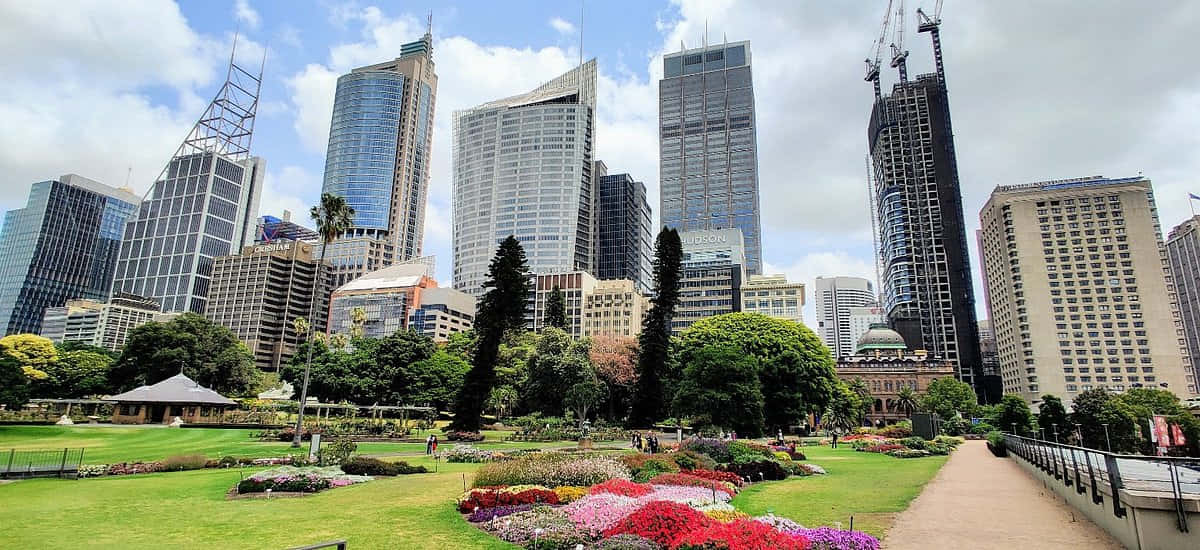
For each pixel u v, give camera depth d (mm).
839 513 18328
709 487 22344
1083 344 165500
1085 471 17656
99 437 53125
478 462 36500
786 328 89312
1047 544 14008
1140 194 170250
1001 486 25594
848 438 69812
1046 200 178000
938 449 50312
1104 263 168750
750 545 12102
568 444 55812
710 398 63594
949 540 14453
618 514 15922
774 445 55531
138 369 90812
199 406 71000
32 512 18156
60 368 102375
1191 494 12531
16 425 64000
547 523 15312
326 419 75250
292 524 16234
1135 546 12883
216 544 14031
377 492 22172
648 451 42531
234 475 28156
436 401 91250
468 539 14562
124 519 17047
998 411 106312
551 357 73812
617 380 88562
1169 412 102938
